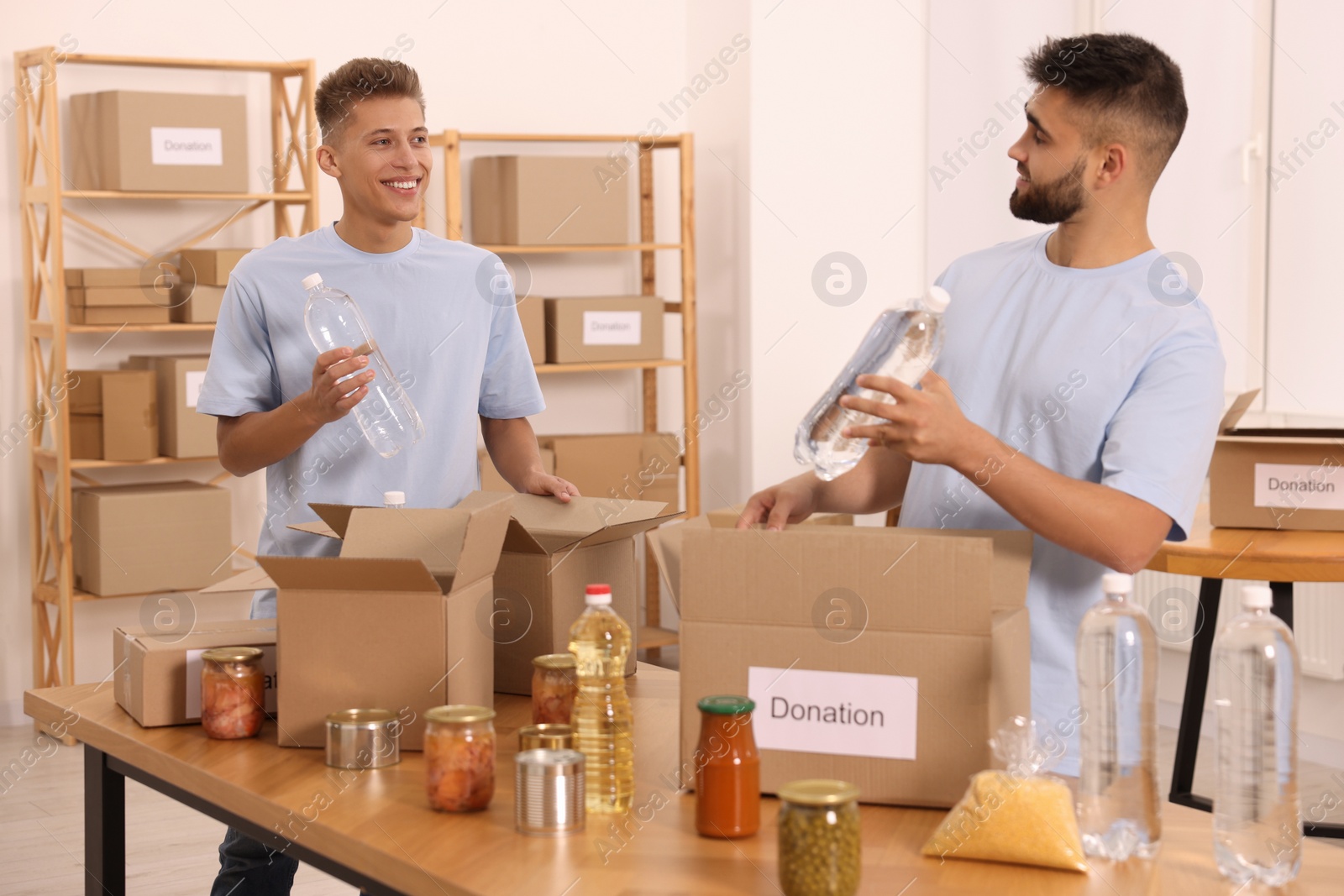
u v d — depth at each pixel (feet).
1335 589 12.39
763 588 4.25
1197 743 9.96
